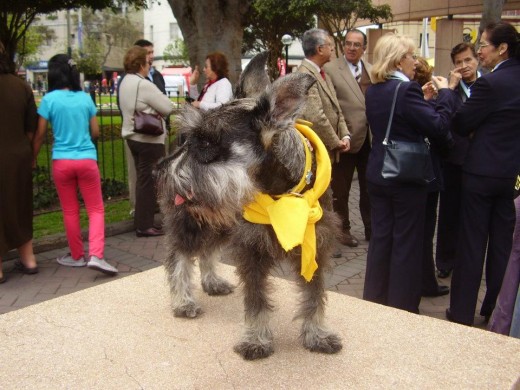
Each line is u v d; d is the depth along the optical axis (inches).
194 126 68.4
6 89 129.2
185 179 67.0
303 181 67.1
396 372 69.6
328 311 87.9
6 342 78.1
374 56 109.3
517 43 104.3
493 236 109.2
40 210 212.2
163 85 233.3
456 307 111.2
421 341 77.9
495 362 72.0
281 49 542.9
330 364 71.6
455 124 106.1
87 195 138.6
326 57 148.2
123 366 71.4
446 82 108.9
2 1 274.7
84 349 76.0
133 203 195.8
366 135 160.9
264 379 68.1
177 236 87.9
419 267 108.7
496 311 94.7
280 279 101.7
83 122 135.6
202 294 96.5
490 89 98.9
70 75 135.0
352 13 479.2
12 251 158.4
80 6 315.3
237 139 66.6
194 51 273.1
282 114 64.9
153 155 170.2
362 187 170.1
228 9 265.3
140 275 105.9
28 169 135.5
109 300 93.5
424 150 102.8
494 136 101.2
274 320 84.4
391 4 491.2
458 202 138.8
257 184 66.9
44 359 73.4
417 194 104.7
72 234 146.9
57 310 89.1
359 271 148.3
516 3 386.3
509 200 105.5
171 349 75.9
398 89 101.5
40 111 134.5
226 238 87.5
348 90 157.6
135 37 1304.1
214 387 66.4
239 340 75.6
